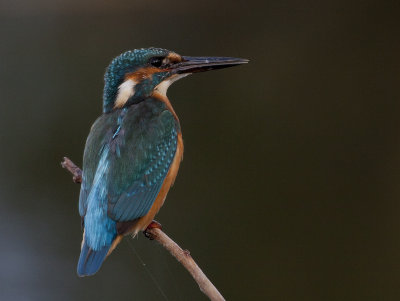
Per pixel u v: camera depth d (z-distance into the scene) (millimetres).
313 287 12188
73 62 19625
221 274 12531
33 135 16531
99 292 12023
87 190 7449
